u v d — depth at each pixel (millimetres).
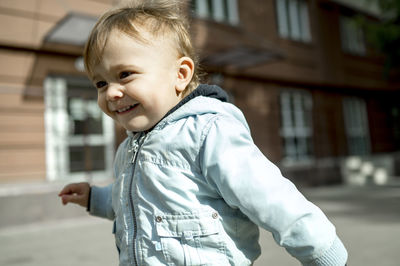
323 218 793
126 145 1081
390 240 3299
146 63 849
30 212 4547
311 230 765
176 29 955
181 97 994
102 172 5770
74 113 5520
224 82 7566
